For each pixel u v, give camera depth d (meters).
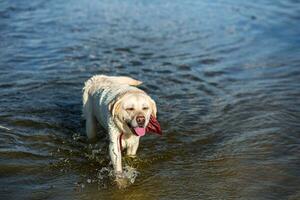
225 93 8.49
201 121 7.37
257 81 9.10
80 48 10.89
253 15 14.44
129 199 5.40
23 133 6.83
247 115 7.57
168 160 6.31
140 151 6.52
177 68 9.75
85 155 6.40
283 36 12.24
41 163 6.11
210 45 11.45
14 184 5.61
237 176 5.86
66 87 8.52
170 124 7.25
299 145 6.60
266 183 5.70
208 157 6.36
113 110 5.65
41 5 15.35
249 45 11.48
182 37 12.09
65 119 7.36
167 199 5.40
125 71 9.45
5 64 9.58
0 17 13.62
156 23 13.44
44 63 9.73
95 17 13.95
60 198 5.35
